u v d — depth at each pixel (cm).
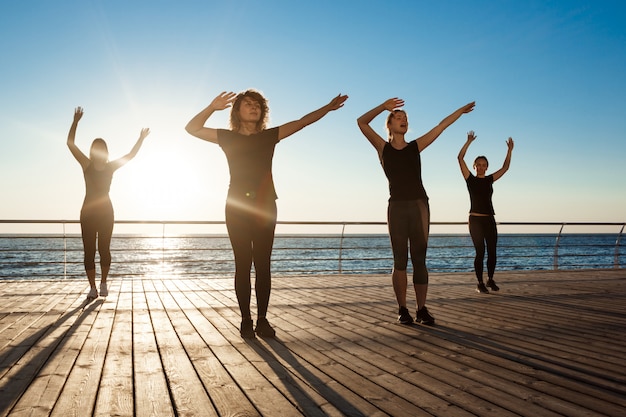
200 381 217
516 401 191
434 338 315
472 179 593
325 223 807
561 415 176
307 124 321
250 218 315
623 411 180
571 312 430
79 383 213
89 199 499
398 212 372
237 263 319
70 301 485
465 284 676
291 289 609
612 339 314
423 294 372
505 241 7369
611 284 677
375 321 383
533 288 625
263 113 336
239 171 316
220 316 401
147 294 547
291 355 267
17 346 287
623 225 965
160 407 182
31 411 177
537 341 307
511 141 596
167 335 322
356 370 236
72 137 492
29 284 643
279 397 194
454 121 375
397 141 383
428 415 175
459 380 220
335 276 786
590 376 227
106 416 172
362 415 175
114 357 261
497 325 366
